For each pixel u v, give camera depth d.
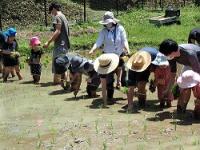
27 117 10.69
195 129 9.34
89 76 12.12
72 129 9.65
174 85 10.94
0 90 13.39
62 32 13.79
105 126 9.73
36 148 8.74
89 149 8.54
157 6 33.81
